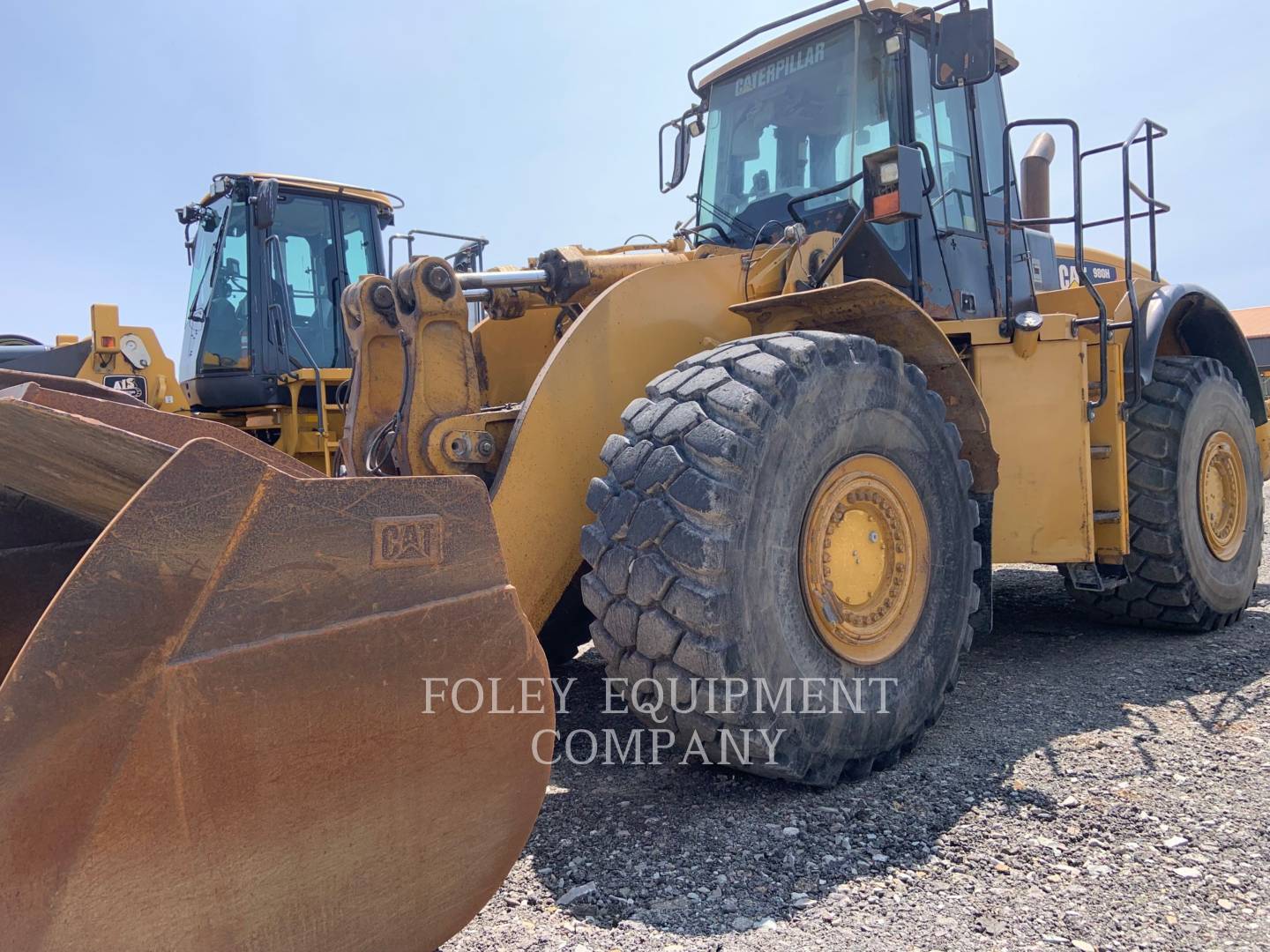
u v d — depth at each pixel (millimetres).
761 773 2289
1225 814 2182
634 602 2193
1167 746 2648
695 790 2402
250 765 1216
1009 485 3545
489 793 1483
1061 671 3555
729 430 2176
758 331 2932
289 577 1254
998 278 4086
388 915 1367
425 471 2584
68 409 1528
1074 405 3574
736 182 4066
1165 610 4137
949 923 1732
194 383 7207
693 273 2941
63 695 1069
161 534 1147
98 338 7609
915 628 2646
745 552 2158
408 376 2629
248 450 1729
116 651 1108
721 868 1960
